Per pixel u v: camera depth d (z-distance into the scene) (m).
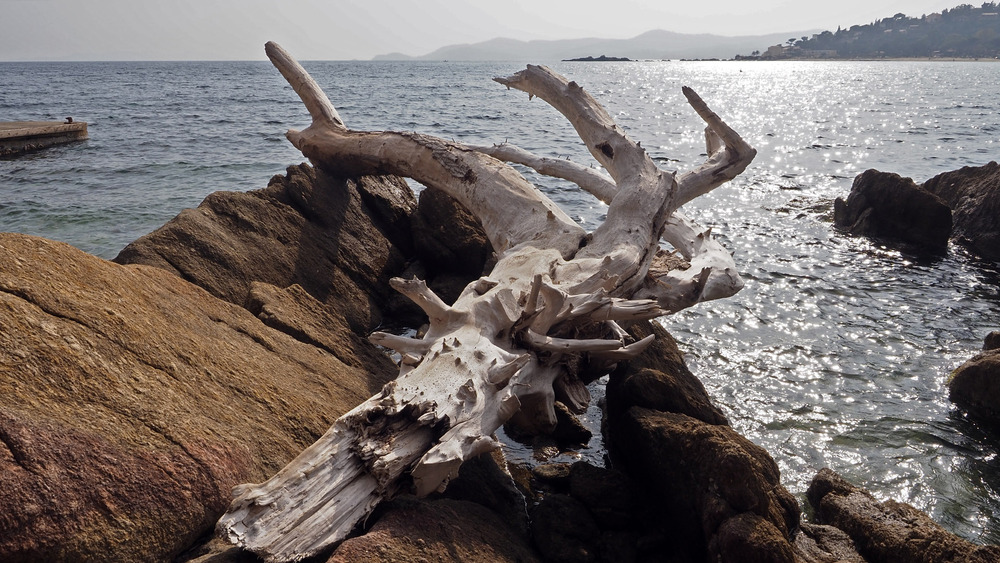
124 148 19.91
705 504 3.98
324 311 5.96
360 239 8.03
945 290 9.55
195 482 3.34
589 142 7.28
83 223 11.21
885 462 5.49
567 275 5.52
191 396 3.78
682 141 25.06
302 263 7.14
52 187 14.11
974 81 91.19
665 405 4.98
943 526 4.75
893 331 8.07
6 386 3.10
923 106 45.91
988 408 6.12
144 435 3.34
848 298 9.15
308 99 8.69
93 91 55.16
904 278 10.04
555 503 4.34
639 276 5.98
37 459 2.92
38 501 2.83
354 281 7.66
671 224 7.27
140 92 53.53
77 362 3.42
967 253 11.34
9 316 3.36
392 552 3.13
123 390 3.48
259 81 78.00
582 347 4.85
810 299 9.08
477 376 4.10
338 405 4.60
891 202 11.80
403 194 9.20
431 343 4.59
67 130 20.97
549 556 4.11
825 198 15.05
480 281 5.23
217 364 4.16
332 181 8.34
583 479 4.54
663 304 6.15
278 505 3.22
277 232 7.15
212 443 3.54
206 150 19.55
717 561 3.78
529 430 5.29
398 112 34.62
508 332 4.76
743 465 3.92
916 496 5.08
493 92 57.81
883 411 6.27
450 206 8.33
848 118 36.59
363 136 8.08
